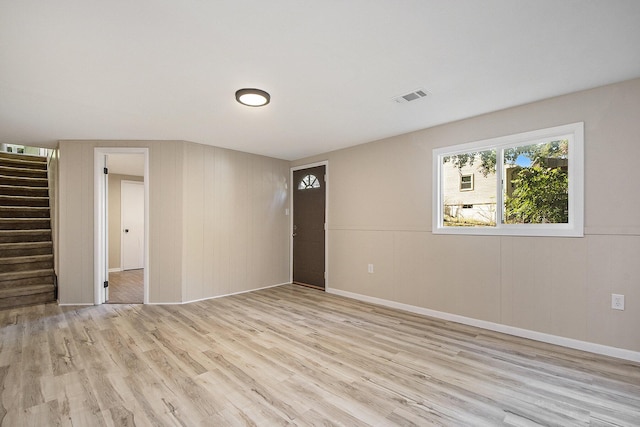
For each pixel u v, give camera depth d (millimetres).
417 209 3773
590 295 2637
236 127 3641
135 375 2246
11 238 4547
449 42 1952
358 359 2516
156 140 4168
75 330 3150
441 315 3543
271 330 3170
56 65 2180
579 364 2412
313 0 1563
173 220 4176
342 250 4656
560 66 2254
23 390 2049
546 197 2939
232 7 1608
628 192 2482
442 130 3549
